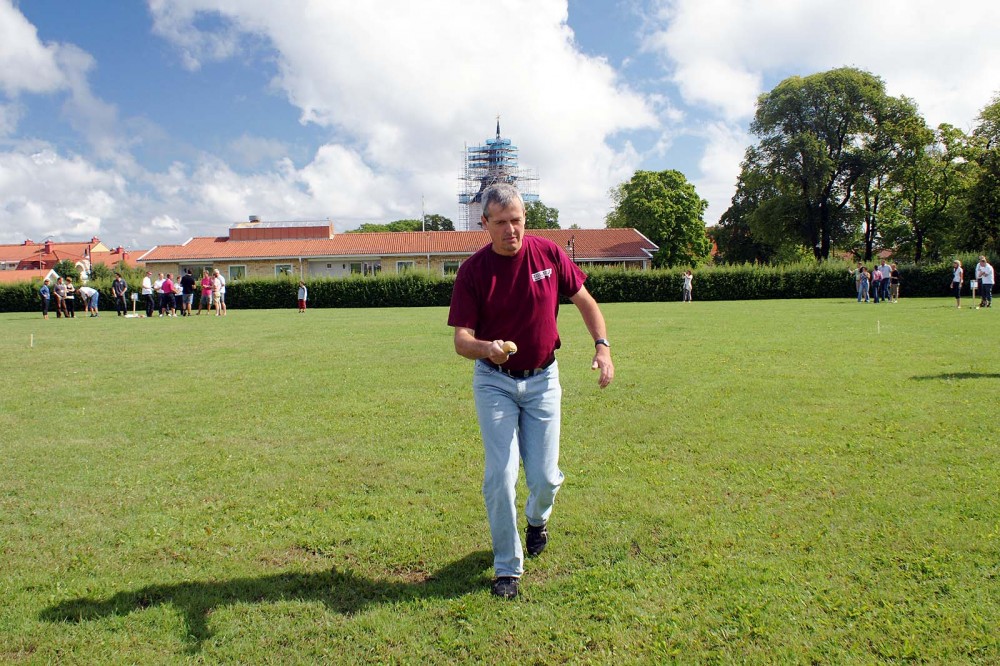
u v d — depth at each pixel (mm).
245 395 8359
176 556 3625
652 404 7242
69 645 2756
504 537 3172
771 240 51344
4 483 4867
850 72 47156
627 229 53969
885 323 16969
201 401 7992
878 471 4727
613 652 2662
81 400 8133
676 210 57312
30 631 2857
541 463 3365
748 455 5230
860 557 3385
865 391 7629
